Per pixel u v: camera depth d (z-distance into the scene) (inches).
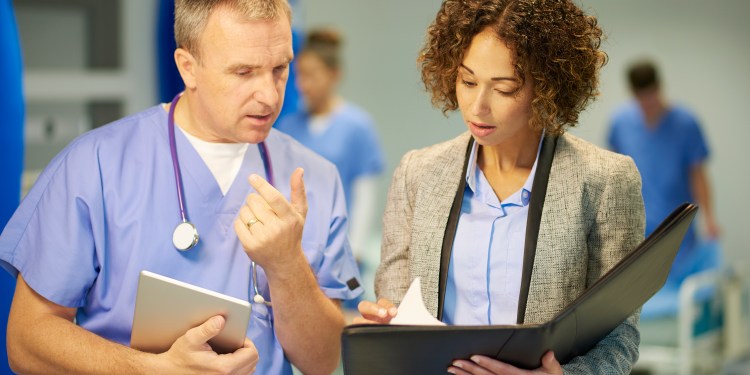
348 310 151.9
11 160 68.1
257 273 55.7
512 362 47.0
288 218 49.2
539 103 49.3
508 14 48.1
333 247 58.6
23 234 54.0
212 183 56.0
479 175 55.2
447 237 54.2
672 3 203.9
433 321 49.7
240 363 49.4
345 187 159.3
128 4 127.7
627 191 52.7
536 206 52.5
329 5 229.0
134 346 51.0
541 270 51.8
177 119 57.1
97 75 127.5
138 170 55.1
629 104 186.7
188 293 48.3
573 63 49.7
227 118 51.4
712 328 150.1
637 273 47.0
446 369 46.9
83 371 50.5
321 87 155.7
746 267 175.8
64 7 124.7
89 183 53.8
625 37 208.1
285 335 54.9
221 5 50.2
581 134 211.0
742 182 202.4
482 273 53.4
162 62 121.7
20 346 52.6
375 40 234.4
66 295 52.8
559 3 49.7
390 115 235.8
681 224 47.1
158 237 54.2
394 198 58.5
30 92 123.7
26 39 123.2
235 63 49.9
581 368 49.9
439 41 51.2
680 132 182.1
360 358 44.4
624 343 53.1
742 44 199.8
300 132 157.6
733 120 201.9
